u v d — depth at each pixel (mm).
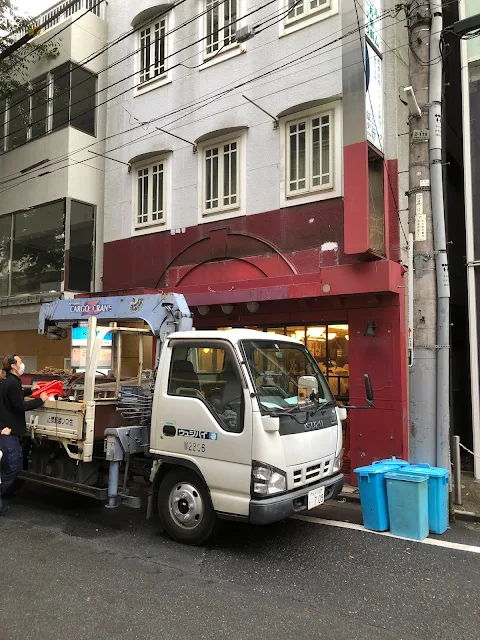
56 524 5723
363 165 7230
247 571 4461
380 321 7758
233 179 9742
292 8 8727
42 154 12203
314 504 4938
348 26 7457
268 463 4547
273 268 9016
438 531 5453
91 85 12195
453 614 3752
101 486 5914
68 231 11477
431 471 5609
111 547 5004
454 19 10109
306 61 8805
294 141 8953
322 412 5336
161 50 11172
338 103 8375
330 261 8367
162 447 5230
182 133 10586
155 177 11078
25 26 11805
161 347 5984
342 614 3729
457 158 10664
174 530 5160
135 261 11242
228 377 4891
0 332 13578
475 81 7930
